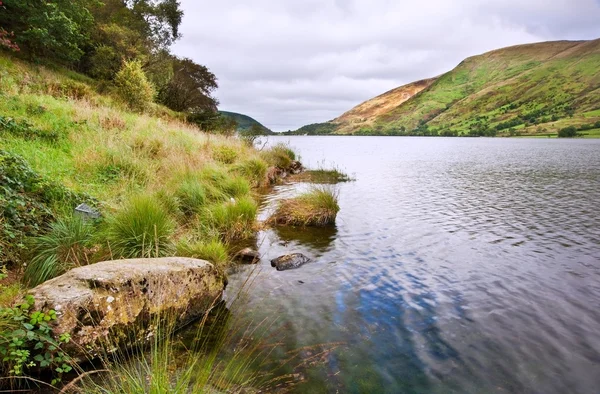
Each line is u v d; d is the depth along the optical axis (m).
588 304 5.34
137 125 14.43
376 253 7.53
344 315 4.88
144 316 3.93
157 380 2.62
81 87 18.75
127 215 5.64
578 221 10.62
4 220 4.83
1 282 4.05
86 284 3.64
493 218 10.98
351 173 22.77
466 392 3.48
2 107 10.84
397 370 3.78
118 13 31.66
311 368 3.74
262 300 5.23
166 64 31.55
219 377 3.42
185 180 9.66
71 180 7.67
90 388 2.95
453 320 4.83
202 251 5.95
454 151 51.94
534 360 4.00
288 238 8.37
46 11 20.73
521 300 5.45
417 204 13.09
